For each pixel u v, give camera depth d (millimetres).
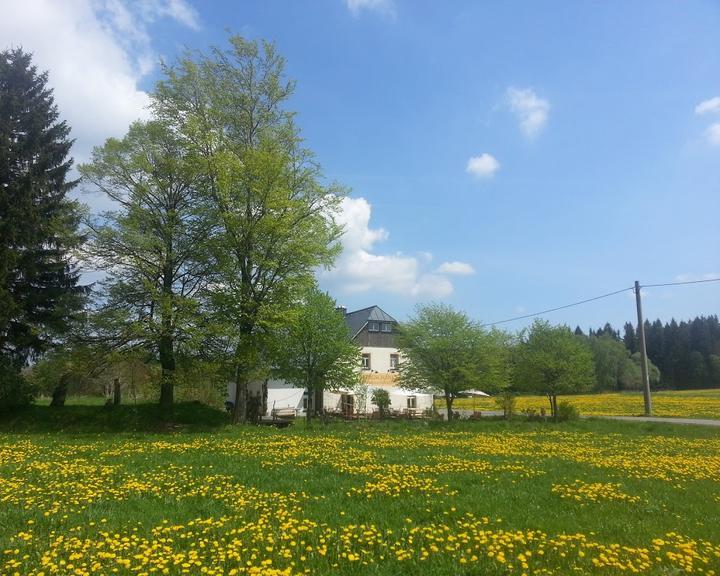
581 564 6883
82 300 28906
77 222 27156
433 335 34906
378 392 42625
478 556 7062
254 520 8516
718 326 126062
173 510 9109
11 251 26641
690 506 10406
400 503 9820
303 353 34219
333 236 30828
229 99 29844
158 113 29266
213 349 28469
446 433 26828
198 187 28812
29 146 29734
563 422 32969
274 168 27328
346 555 6906
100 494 10297
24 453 16766
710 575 6625
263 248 28406
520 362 36188
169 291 28016
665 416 40625
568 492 11266
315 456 16203
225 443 20062
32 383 29188
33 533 7672
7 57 31406
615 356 102500
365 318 53531
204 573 6277
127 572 6289
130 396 49688
